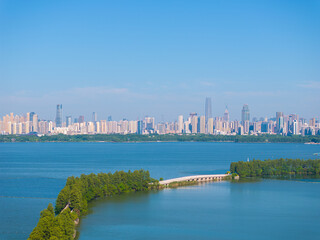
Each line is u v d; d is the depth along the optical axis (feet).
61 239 530.27
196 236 625.00
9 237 606.55
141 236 619.67
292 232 649.61
